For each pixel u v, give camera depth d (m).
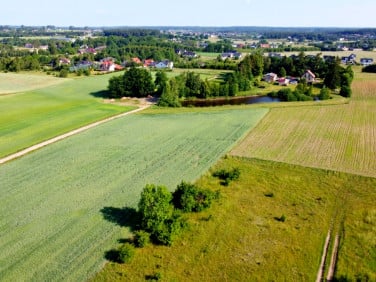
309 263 28.34
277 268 27.73
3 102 86.56
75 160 48.25
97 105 84.25
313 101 88.94
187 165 46.81
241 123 66.62
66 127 64.12
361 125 65.81
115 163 47.31
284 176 43.72
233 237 31.44
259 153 51.06
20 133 60.25
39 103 85.75
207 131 61.72
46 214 34.56
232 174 42.59
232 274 27.08
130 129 63.25
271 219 34.31
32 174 43.66
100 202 36.94
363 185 41.47
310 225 33.38
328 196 38.88
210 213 35.19
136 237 30.55
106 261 28.09
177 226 31.05
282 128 63.44
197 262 28.28
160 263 28.05
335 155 50.47
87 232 31.73
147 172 44.47
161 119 70.62
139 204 32.50
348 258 28.80
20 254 28.75
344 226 33.16
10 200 37.19
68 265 27.53
